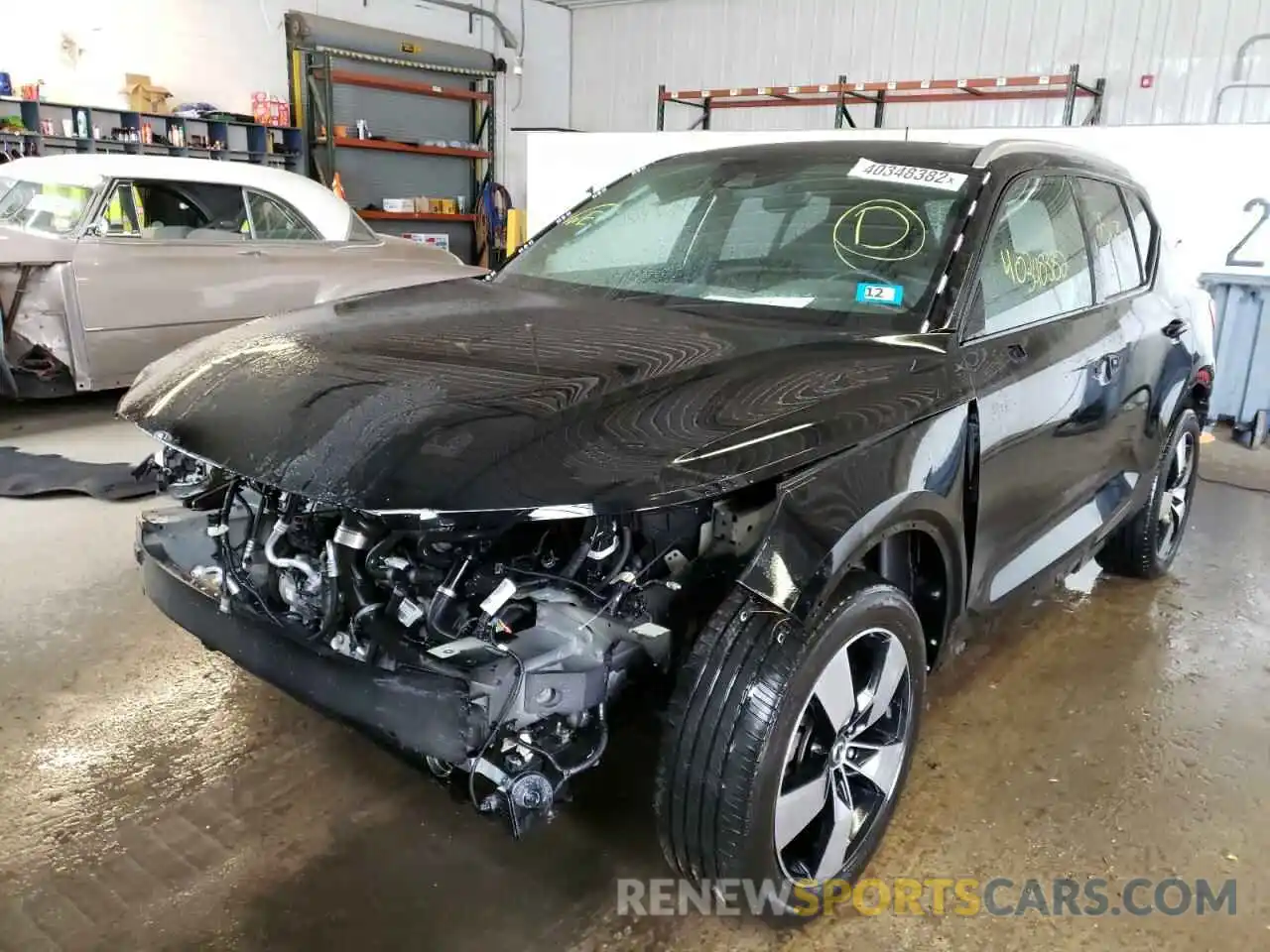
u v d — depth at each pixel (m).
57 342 5.84
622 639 1.86
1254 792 2.65
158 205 6.34
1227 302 6.66
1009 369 2.44
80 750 2.61
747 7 13.28
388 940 1.99
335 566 1.81
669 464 1.71
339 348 2.21
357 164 12.66
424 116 13.38
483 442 1.73
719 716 1.79
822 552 1.81
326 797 2.46
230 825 2.34
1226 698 3.16
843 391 2.03
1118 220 3.37
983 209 2.59
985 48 11.66
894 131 9.22
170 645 3.20
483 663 1.75
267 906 2.08
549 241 3.26
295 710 2.85
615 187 3.38
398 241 7.76
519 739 1.74
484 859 2.25
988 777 2.66
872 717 2.08
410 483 1.67
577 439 1.75
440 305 2.66
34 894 2.08
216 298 6.41
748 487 1.84
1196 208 7.73
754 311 2.54
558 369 2.03
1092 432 3.00
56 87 9.66
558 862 2.25
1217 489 5.64
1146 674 3.30
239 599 2.05
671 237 2.96
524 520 1.63
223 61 11.07
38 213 6.16
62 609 3.42
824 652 1.84
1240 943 2.09
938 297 2.43
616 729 1.93
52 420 6.16
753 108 13.54
